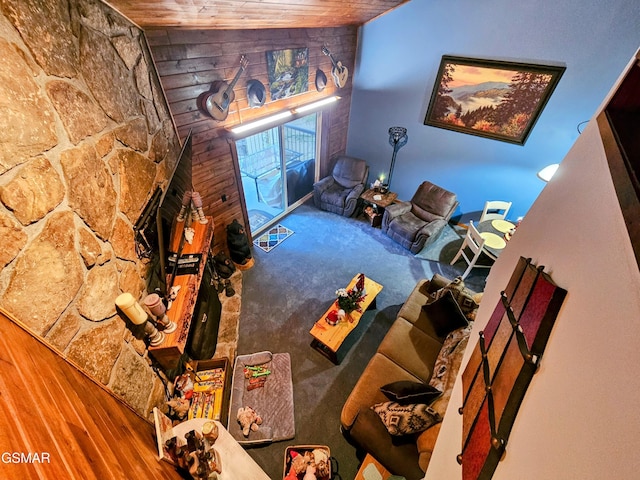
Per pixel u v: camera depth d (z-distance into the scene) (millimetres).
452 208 4520
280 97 3947
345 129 5617
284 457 2416
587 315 675
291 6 2793
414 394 2107
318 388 2939
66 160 1428
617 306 565
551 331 832
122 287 1880
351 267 4359
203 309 3049
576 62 3291
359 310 3193
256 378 2906
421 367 2660
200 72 2957
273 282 4082
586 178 971
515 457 787
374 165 5785
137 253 2131
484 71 3865
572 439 581
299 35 3777
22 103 1199
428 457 1915
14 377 836
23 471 613
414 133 4961
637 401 439
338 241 4852
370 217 5176
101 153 1735
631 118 895
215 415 2438
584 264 773
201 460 1675
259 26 3156
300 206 5668
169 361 2217
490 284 1733
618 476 439
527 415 799
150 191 2352
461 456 1103
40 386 939
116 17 2064
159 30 2531
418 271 4316
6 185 1095
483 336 1323
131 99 2174
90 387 1359
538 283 983
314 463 2182
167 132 2773
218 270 3947
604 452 486
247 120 3662
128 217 2014
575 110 3525
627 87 912
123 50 2121
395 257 4551
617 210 685
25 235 1162
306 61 4031
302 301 3822
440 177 5082
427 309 2979
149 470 1283
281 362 3082
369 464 2115
